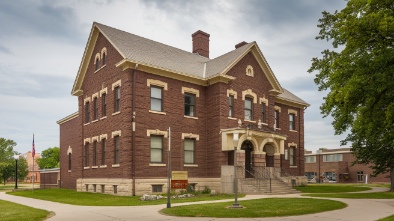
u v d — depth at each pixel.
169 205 16.47
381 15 16.92
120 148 25.47
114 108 26.89
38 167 93.69
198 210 15.22
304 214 15.16
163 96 26.77
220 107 28.14
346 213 15.60
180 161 27.08
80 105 32.44
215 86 28.73
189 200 20.36
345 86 17.42
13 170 70.69
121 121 25.50
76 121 34.91
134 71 25.39
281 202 18.41
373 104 17.73
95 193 27.02
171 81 27.39
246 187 25.77
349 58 18.45
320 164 76.56
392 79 16.17
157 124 26.09
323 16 22.58
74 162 34.47
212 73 29.03
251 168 28.92
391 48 17.25
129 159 24.39
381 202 20.47
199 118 28.78
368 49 18.48
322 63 23.31
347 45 18.30
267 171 28.55
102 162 28.28
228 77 28.38
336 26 18.92
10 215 14.38
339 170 71.25
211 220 13.32
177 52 32.78
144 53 27.39
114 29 29.91
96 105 30.14
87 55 31.22
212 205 17.02
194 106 28.78
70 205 18.94
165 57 29.14
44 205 18.97
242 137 27.27
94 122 29.75
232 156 28.36
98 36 30.11
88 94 31.22
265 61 31.89
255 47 31.25
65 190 31.52
